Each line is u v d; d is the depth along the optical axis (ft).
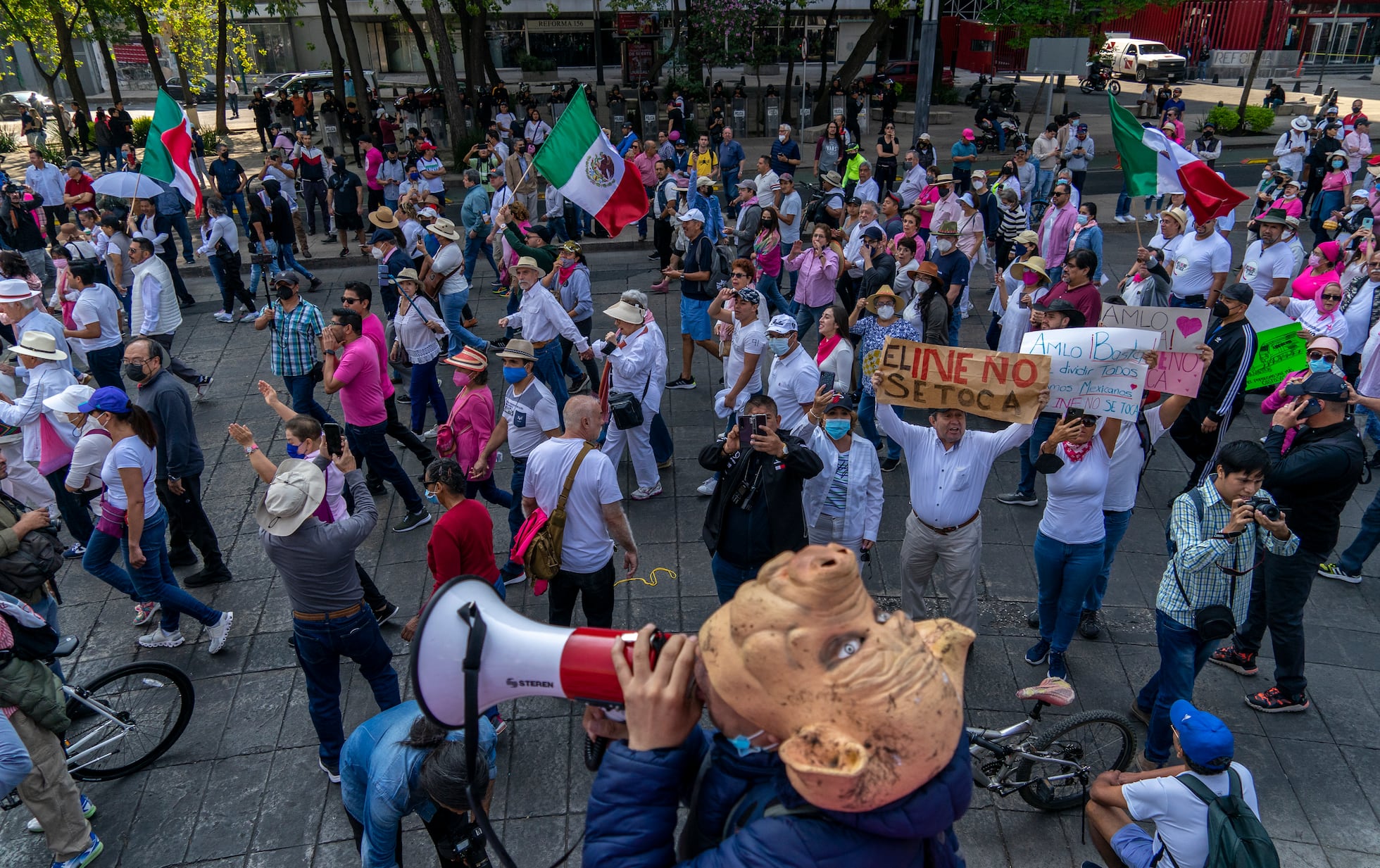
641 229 52.54
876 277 30.40
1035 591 21.84
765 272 35.94
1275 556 17.11
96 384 30.09
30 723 14.43
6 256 33.04
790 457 16.65
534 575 17.29
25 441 23.44
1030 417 16.49
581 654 5.28
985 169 77.15
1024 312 27.78
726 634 4.44
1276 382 23.34
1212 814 11.69
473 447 23.03
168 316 32.19
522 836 15.65
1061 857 14.99
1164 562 22.90
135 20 97.19
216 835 15.98
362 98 89.20
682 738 4.91
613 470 17.60
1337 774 16.55
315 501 15.25
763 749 4.64
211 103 131.23
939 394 16.99
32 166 57.47
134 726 17.24
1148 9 144.46
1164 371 18.58
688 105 95.20
